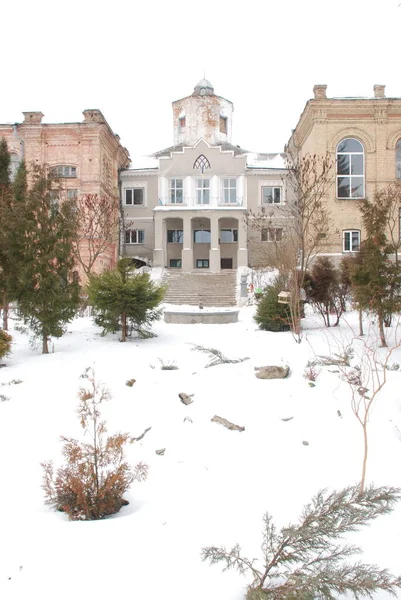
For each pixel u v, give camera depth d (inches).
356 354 431.8
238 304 1101.7
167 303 1134.4
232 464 242.1
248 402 309.0
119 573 151.6
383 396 311.6
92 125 1278.3
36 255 464.4
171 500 206.2
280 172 1509.6
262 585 140.7
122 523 184.4
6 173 800.9
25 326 613.3
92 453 211.5
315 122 1176.2
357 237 1171.3
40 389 347.6
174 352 451.8
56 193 491.5
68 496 199.5
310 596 132.3
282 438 267.7
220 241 1611.7
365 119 1176.8
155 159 1695.4
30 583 146.7
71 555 161.0
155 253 1441.9
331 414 291.3
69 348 482.6
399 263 479.8
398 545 170.4
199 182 1529.3
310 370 355.3
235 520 187.8
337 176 1181.1
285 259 591.2
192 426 284.8
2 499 208.8
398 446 255.1
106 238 1029.8
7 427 288.7
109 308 510.6
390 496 160.6
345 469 234.2
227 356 421.1
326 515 154.0
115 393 334.6
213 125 1736.0
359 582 132.7
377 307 462.6
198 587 146.1
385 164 1174.3
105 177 1371.8
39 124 1288.1
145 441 269.7
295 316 538.0
